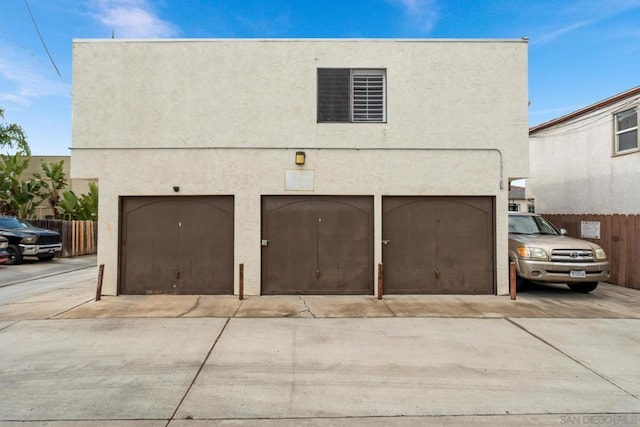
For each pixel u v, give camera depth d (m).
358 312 7.26
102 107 8.70
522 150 8.84
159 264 8.76
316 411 3.75
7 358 5.00
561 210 14.79
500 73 8.89
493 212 8.93
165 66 8.76
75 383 4.30
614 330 6.27
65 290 9.49
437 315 7.08
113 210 8.66
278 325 6.43
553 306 7.78
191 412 3.71
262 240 8.75
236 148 8.73
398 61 8.85
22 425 3.46
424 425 3.52
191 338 5.78
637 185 11.58
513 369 4.75
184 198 8.80
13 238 15.73
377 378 4.49
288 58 8.84
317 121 8.80
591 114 13.33
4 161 21.30
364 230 8.87
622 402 3.96
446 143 8.84
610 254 10.45
